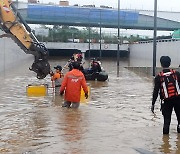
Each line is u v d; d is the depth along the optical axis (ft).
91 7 255.70
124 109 44.86
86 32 252.01
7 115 39.81
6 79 88.43
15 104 48.26
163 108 30.91
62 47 232.12
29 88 59.00
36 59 57.67
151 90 68.44
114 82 86.89
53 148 26.68
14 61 142.41
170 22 257.34
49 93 60.64
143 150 26.18
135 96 58.70
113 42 245.86
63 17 251.80
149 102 51.57
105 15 255.91
